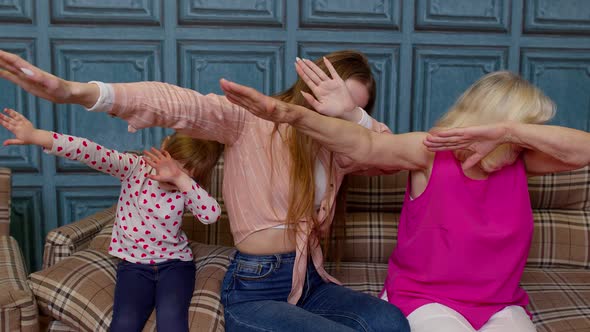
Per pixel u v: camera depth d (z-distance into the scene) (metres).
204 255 1.98
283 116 1.18
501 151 1.42
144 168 1.80
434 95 2.69
